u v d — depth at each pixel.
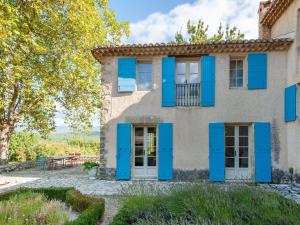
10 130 13.51
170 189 5.55
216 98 9.63
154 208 4.47
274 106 9.44
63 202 6.34
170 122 9.74
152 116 9.81
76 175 11.33
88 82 13.19
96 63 13.81
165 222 4.02
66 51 12.13
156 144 10.03
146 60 10.20
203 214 4.09
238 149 9.73
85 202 5.48
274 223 3.96
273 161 9.30
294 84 8.74
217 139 9.48
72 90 13.12
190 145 9.62
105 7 14.55
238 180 9.48
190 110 9.72
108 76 10.09
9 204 5.29
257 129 9.36
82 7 11.74
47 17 12.02
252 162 9.51
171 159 9.59
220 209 4.25
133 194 5.39
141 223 3.91
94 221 4.60
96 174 10.71
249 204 4.60
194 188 5.29
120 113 9.95
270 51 9.55
